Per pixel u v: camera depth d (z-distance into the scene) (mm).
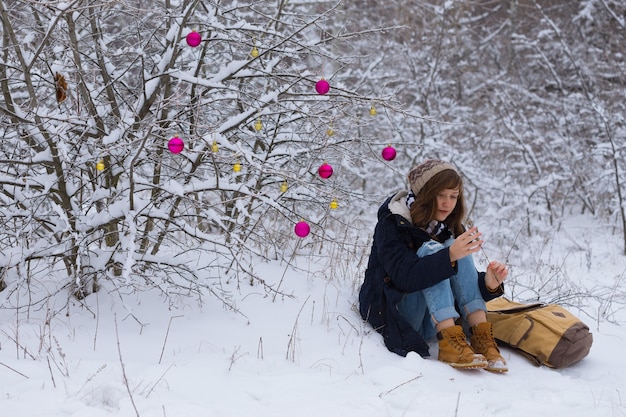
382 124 8742
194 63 4445
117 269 3996
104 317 3557
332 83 4633
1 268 3586
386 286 3551
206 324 3607
